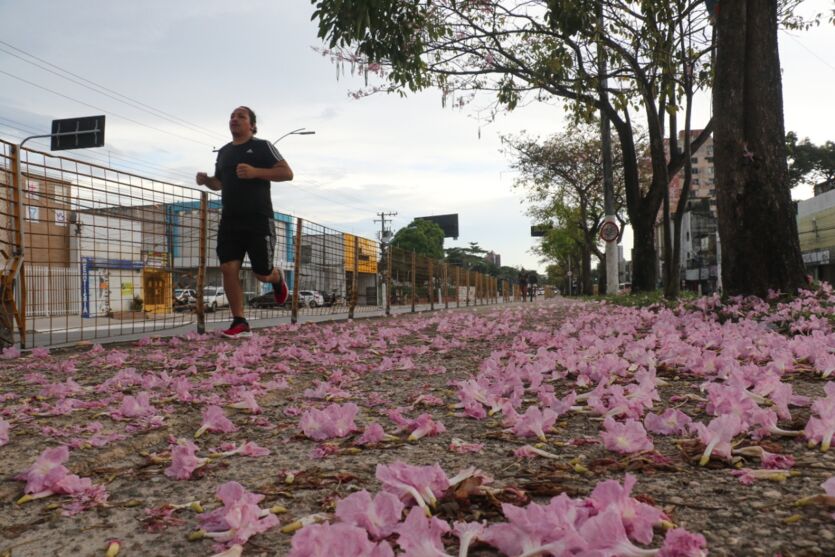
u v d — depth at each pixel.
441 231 87.25
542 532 1.02
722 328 5.16
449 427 2.25
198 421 2.40
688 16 11.11
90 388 3.14
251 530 1.23
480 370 3.61
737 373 2.59
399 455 1.88
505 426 2.20
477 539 1.10
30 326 6.42
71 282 5.61
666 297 11.83
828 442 1.72
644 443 1.77
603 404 2.46
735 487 1.46
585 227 36.03
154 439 2.16
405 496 1.30
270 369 3.88
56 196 5.08
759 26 6.64
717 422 1.69
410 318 11.36
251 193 5.94
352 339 5.61
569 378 3.28
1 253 4.87
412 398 2.86
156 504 1.51
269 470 1.76
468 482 1.39
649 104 11.89
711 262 55.38
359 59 9.43
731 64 6.74
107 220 5.80
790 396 2.25
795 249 6.67
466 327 8.01
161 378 3.49
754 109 6.67
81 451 1.96
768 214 6.64
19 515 1.46
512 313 11.62
